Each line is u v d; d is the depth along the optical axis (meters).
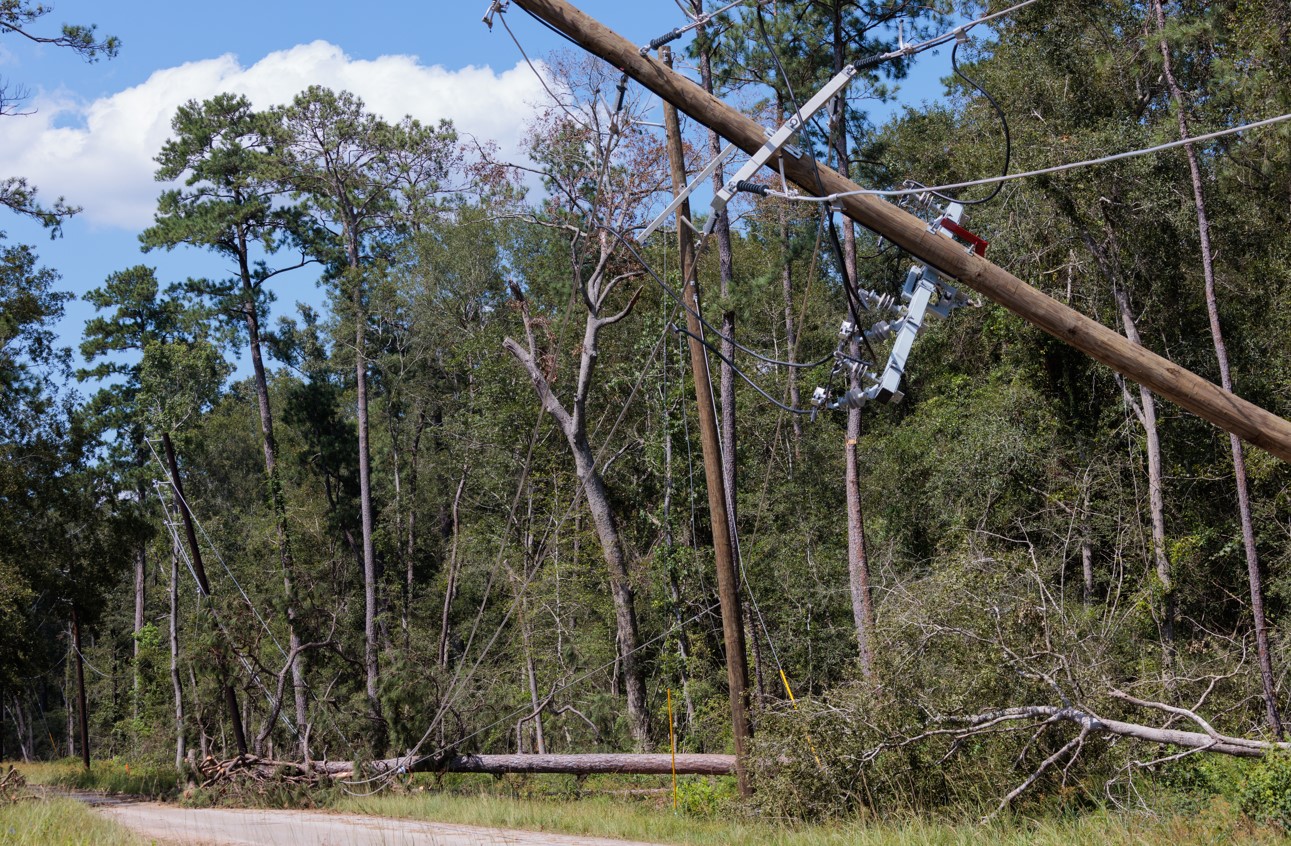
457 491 45.19
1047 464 28.61
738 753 18.09
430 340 44.47
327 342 58.22
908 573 29.53
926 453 31.36
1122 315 27.20
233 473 60.50
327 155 45.75
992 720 15.48
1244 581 26.39
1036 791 15.47
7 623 33.84
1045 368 30.22
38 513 35.34
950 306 11.91
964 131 31.05
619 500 38.12
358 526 55.19
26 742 74.44
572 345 37.44
